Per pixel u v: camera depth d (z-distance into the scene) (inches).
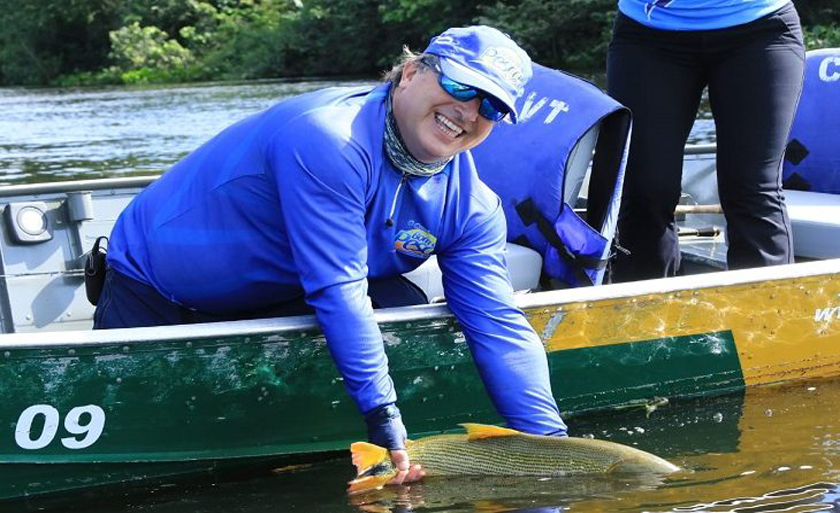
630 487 102.3
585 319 122.8
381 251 106.4
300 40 1202.0
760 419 126.2
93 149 422.0
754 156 140.3
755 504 99.3
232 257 106.2
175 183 109.7
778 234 142.9
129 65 1311.5
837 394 135.0
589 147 140.4
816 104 179.8
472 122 98.4
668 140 142.2
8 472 104.0
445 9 1050.7
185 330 104.2
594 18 872.3
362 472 100.5
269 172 101.4
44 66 1402.6
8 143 453.4
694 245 165.3
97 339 101.1
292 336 109.0
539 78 146.0
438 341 116.2
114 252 113.3
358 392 100.5
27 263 151.9
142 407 106.0
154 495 108.0
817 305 136.3
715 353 132.8
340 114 98.8
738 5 136.8
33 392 101.0
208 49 1317.7
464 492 101.3
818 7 752.3
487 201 108.7
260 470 114.5
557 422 108.7
